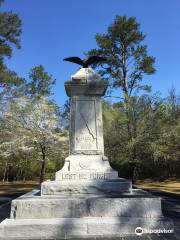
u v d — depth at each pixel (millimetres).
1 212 10422
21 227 6473
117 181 7902
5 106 29203
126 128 29578
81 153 8688
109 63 32281
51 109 30156
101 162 8516
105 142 29719
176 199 15836
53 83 40438
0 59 26781
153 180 33688
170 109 31312
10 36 27547
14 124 29000
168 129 28875
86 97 9078
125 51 32906
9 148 28688
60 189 7609
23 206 6930
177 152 28469
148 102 29812
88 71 9320
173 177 33781
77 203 6965
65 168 8414
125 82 32656
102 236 6426
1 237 6391
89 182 7762
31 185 29547
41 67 39719
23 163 32031
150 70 32438
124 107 29688
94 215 6922
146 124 28688
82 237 6367
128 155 28484
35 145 28969
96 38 32406
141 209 6934
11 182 34656
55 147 29078
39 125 29328
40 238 6332
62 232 6484
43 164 28797
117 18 32344
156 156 27516
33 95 34625
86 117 8945
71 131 8859
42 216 6898
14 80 27625
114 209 6941
